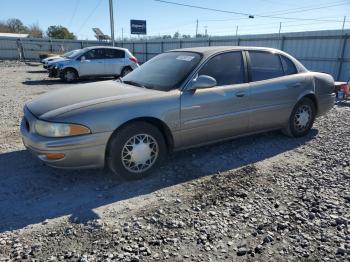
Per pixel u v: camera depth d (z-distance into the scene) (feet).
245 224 9.74
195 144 13.98
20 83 46.03
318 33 50.70
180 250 8.54
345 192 11.80
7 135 18.12
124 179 12.49
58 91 14.05
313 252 8.55
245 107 14.88
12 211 10.34
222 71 14.39
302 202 11.05
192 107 13.14
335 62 49.21
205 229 9.45
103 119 11.33
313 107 18.25
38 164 13.97
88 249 8.52
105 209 10.52
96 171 13.33
